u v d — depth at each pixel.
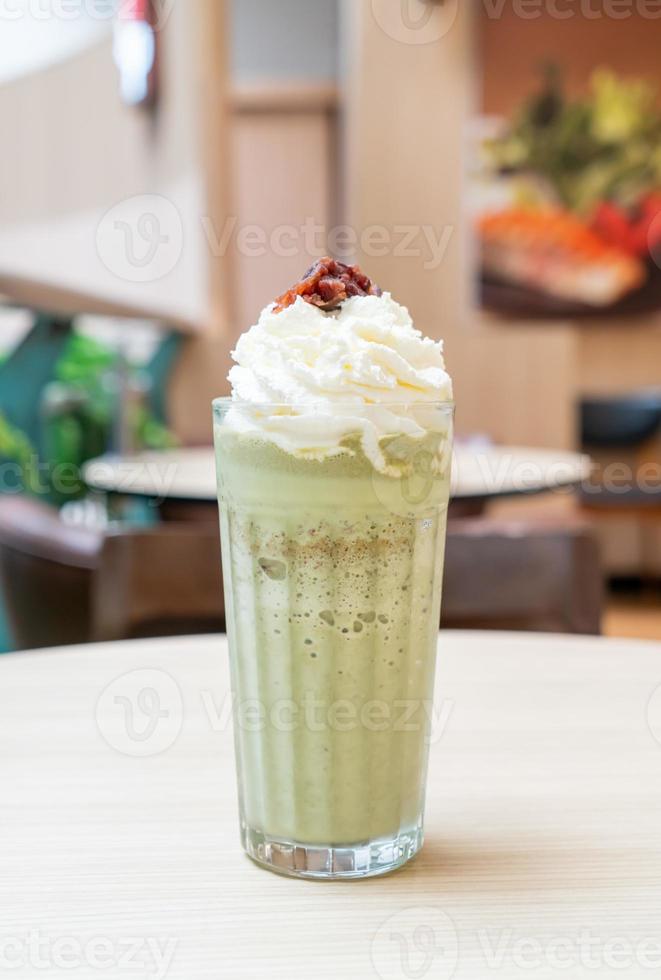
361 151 3.38
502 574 0.94
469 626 0.99
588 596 0.94
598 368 3.59
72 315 1.98
